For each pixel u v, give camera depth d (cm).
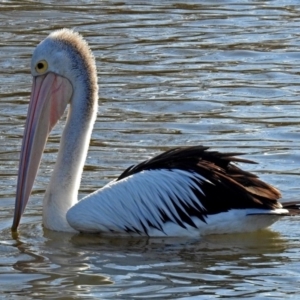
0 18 2934
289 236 1360
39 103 1428
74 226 1362
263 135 1834
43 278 1188
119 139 1811
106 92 2153
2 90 2164
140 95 2131
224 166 1368
